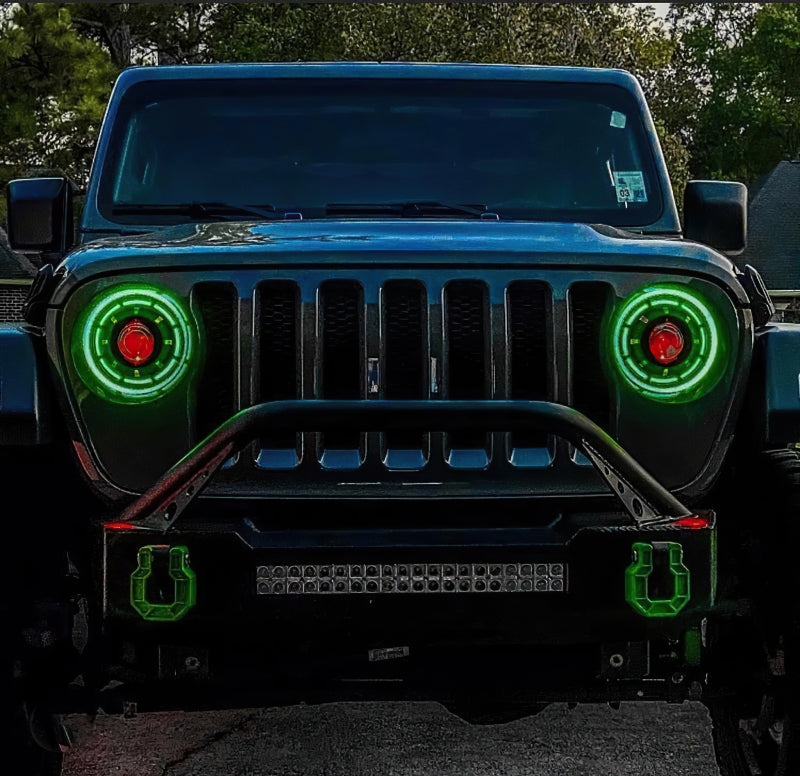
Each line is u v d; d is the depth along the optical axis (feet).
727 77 195.62
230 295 10.56
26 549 10.53
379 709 16.40
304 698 10.57
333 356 10.64
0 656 10.21
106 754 14.53
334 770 13.94
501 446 10.57
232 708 10.63
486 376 10.57
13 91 109.70
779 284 131.13
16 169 109.29
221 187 14.47
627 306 10.52
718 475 10.65
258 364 10.53
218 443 9.71
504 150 14.75
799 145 194.90
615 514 10.44
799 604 10.28
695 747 14.65
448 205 14.25
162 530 9.85
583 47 108.17
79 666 10.59
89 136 110.22
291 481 10.44
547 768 13.94
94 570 10.09
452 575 9.94
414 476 10.50
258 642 10.32
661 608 9.98
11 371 10.30
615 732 15.24
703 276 10.48
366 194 14.43
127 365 10.33
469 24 106.83
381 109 14.84
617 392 10.51
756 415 10.86
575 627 10.00
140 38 152.46
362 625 9.93
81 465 10.37
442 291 10.54
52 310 10.29
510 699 10.62
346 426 9.66
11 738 10.34
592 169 14.84
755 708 11.48
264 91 14.84
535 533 10.14
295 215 14.02
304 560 9.89
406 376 10.62
